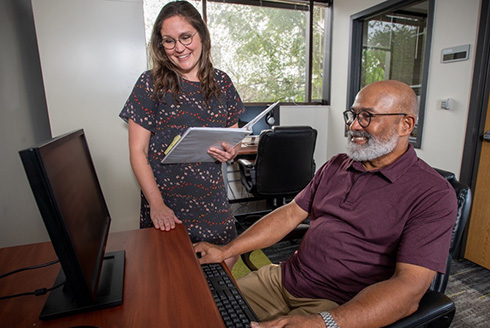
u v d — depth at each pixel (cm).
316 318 77
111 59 178
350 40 333
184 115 116
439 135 239
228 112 134
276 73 355
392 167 100
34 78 194
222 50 326
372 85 106
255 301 115
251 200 352
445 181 95
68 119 177
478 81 206
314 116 375
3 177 149
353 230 103
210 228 125
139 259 84
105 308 64
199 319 61
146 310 63
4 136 153
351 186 108
